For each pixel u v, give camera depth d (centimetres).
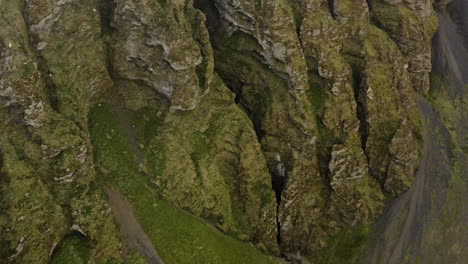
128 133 7762
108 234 6438
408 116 10381
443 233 8756
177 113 7912
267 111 8669
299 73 8475
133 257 6469
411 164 9512
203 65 8219
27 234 5778
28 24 7125
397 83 10325
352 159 8656
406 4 11775
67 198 6469
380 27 11631
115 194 7019
